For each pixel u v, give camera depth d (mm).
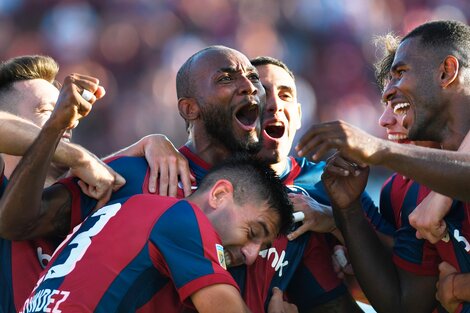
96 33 37750
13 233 12586
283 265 13617
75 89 11727
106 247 11711
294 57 39125
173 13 38750
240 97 13438
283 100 14664
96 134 36000
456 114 13211
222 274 11328
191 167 13844
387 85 13820
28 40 37375
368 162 10930
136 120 36656
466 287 12766
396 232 14164
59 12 37719
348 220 13648
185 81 13797
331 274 14164
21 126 12508
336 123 10773
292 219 12617
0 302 13078
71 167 12648
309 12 39781
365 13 40438
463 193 11438
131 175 13375
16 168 12133
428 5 41125
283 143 14531
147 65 37688
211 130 13602
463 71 13234
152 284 11703
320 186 14695
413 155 11117
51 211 12828
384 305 13680
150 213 11883
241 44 38812
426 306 13711
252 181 12273
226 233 12156
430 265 13617
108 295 11430
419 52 13367
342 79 39125
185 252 11430
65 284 11570
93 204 13000
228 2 39438
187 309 11930
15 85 13875
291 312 13148
